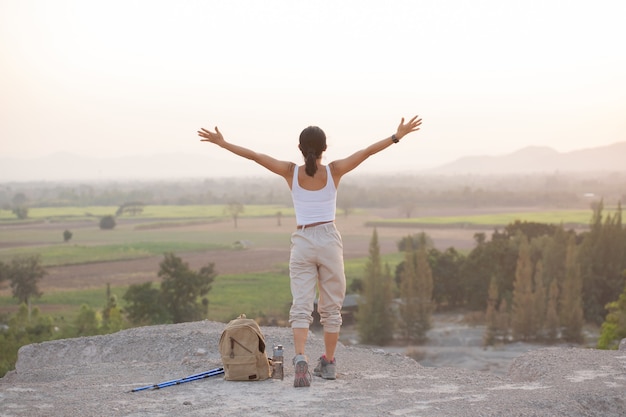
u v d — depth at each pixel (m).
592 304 93.44
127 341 10.76
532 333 81.38
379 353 9.63
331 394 6.45
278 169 6.67
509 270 99.25
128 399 6.37
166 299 84.69
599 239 96.06
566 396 6.23
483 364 68.19
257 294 117.12
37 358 10.80
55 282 139.25
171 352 10.24
